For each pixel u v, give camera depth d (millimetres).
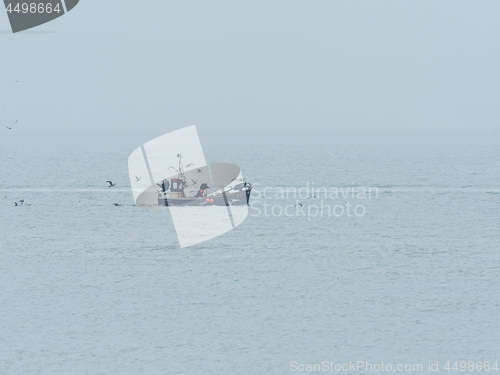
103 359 81250
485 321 92812
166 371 78625
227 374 78125
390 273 116875
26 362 80375
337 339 87312
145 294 104688
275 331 89625
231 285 109688
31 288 107312
